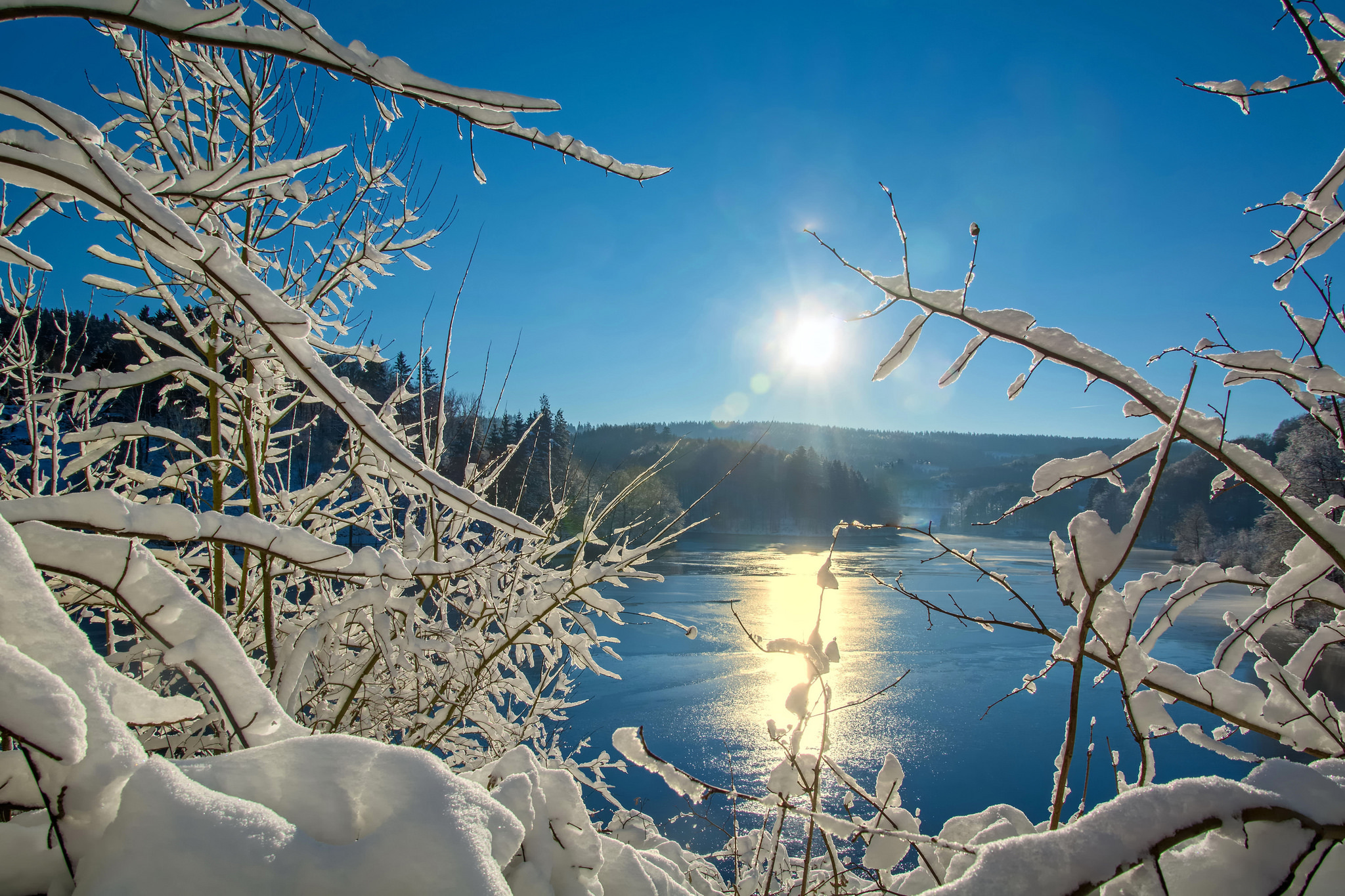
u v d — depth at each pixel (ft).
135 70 10.53
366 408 5.57
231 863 3.04
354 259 12.51
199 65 9.20
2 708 2.93
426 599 12.39
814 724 23.45
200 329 11.65
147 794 3.15
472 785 3.91
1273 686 5.82
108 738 3.36
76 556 4.29
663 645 68.39
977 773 39.81
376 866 3.20
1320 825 3.84
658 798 34.42
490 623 11.98
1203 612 83.41
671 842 8.01
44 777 3.16
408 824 3.41
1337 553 5.82
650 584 102.83
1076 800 35.06
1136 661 5.25
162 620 4.39
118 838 3.05
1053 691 55.77
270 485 13.15
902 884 6.50
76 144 4.50
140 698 3.91
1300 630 53.36
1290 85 6.71
